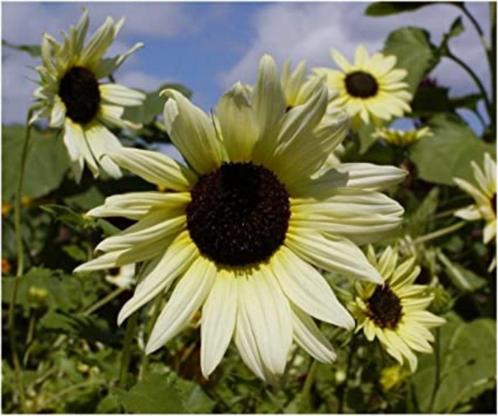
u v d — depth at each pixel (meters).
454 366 0.76
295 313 0.36
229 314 0.36
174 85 0.86
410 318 0.49
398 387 0.68
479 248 0.90
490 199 0.68
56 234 0.96
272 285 0.37
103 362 0.55
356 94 0.87
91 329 0.54
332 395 0.65
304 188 0.38
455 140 0.91
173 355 0.68
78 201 0.92
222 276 0.37
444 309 0.52
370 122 0.92
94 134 0.57
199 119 0.36
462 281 0.80
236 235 0.37
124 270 0.78
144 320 0.60
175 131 0.36
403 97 0.88
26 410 0.58
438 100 1.08
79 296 0.73
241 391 0.62
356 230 0.36
